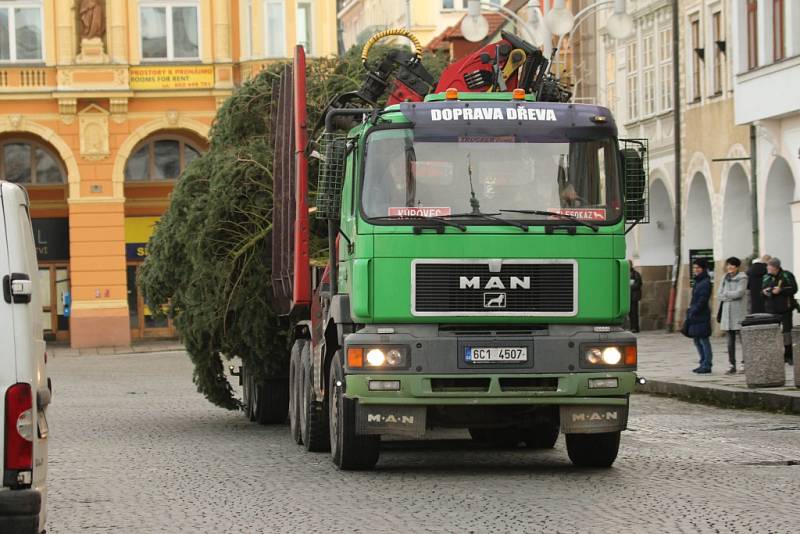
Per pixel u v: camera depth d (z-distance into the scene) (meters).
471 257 18.91
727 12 54.81
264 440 26.28
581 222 19.05
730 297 35.53
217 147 32.03
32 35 74.12
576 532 14.21
